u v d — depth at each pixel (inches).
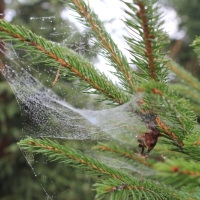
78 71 17.5
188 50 96.7
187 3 87.0
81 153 18.0
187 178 12.0
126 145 25.2
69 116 22.9
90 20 17.6
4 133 64.3
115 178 16.6
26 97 25.3
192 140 15.3
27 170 64.9
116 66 17.4
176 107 14.9
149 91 14.3
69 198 56.6
